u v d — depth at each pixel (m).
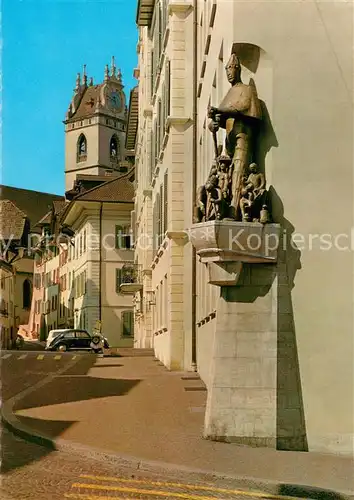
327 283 12.70
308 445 12.47
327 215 12.77
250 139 12.90
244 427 12.55
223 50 15.67
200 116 24.12
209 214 12.67
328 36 12.97
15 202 110.81
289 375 12.59
